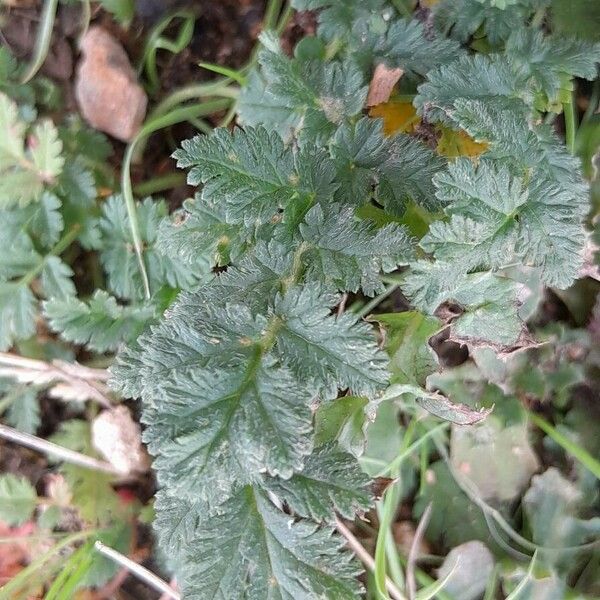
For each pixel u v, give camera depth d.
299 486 0.09
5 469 0.14
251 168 0.10
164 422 0.08
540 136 0.11
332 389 0.08
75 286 0.15
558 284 0.10
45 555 0.13
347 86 0.12
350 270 0.09
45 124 0.13
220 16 0.15
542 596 0.13
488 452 0.13
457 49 0.12
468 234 0.09
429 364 0.11
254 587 0.09
